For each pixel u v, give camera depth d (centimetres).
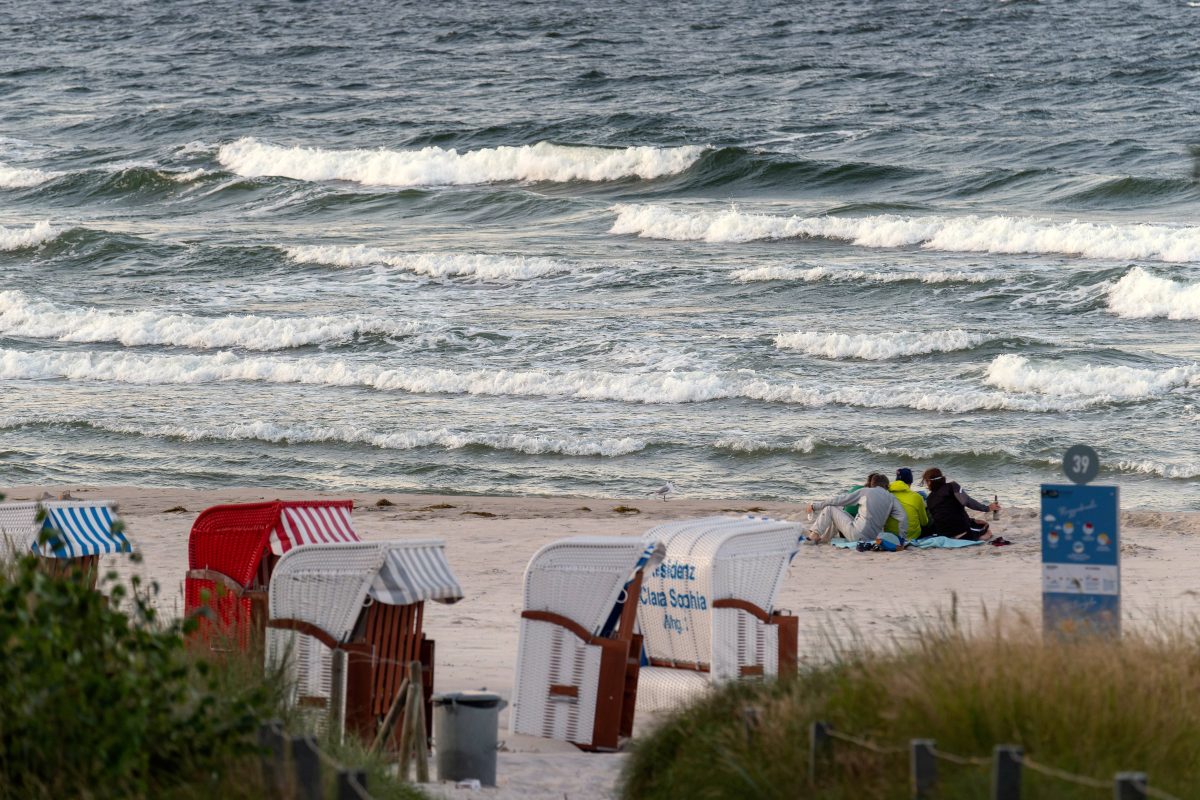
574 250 12762
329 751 2030
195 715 1738
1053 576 2291
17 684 1667
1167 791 1636
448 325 9962
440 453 7175
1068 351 8738
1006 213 13900
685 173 16612
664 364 8844
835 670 2156
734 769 1875
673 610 2850
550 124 19562
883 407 7931
